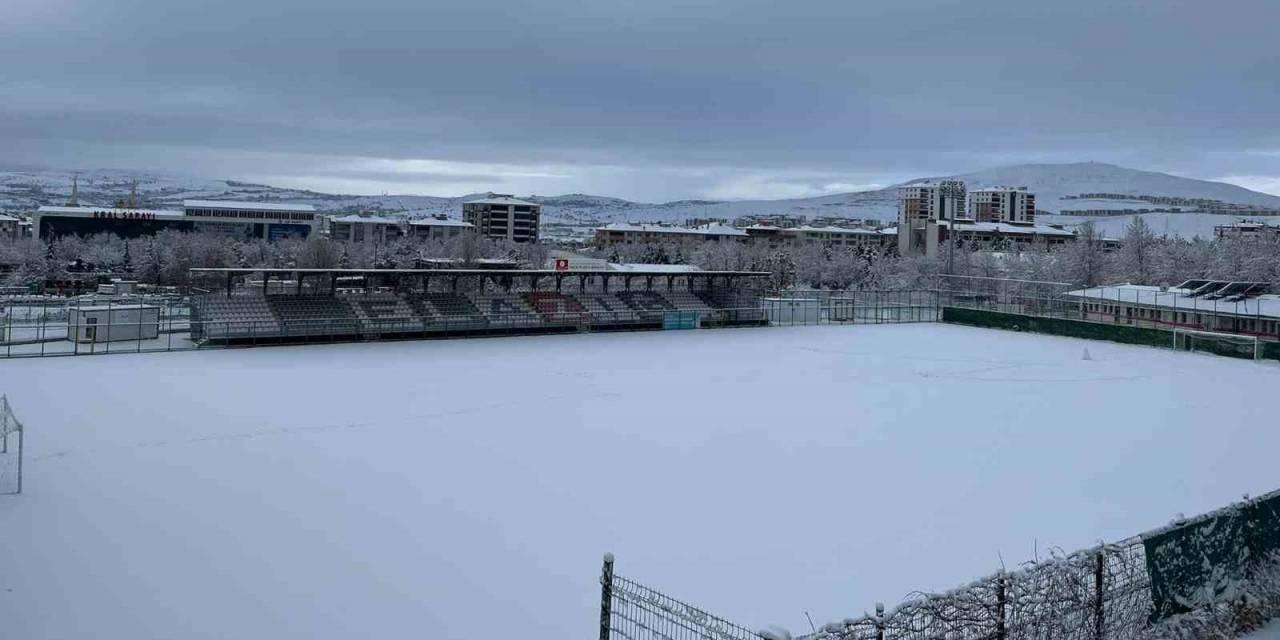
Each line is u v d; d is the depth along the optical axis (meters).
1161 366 75.50
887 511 33.41
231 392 55.00
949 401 57.31
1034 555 28.69
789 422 49.72
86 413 47.41
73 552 27.25
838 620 23.30
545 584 25.69
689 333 97.75
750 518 32.31
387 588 25.19
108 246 189.88
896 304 125.25
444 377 63.41
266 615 23.17
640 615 23.16
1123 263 154.12
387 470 37.91
